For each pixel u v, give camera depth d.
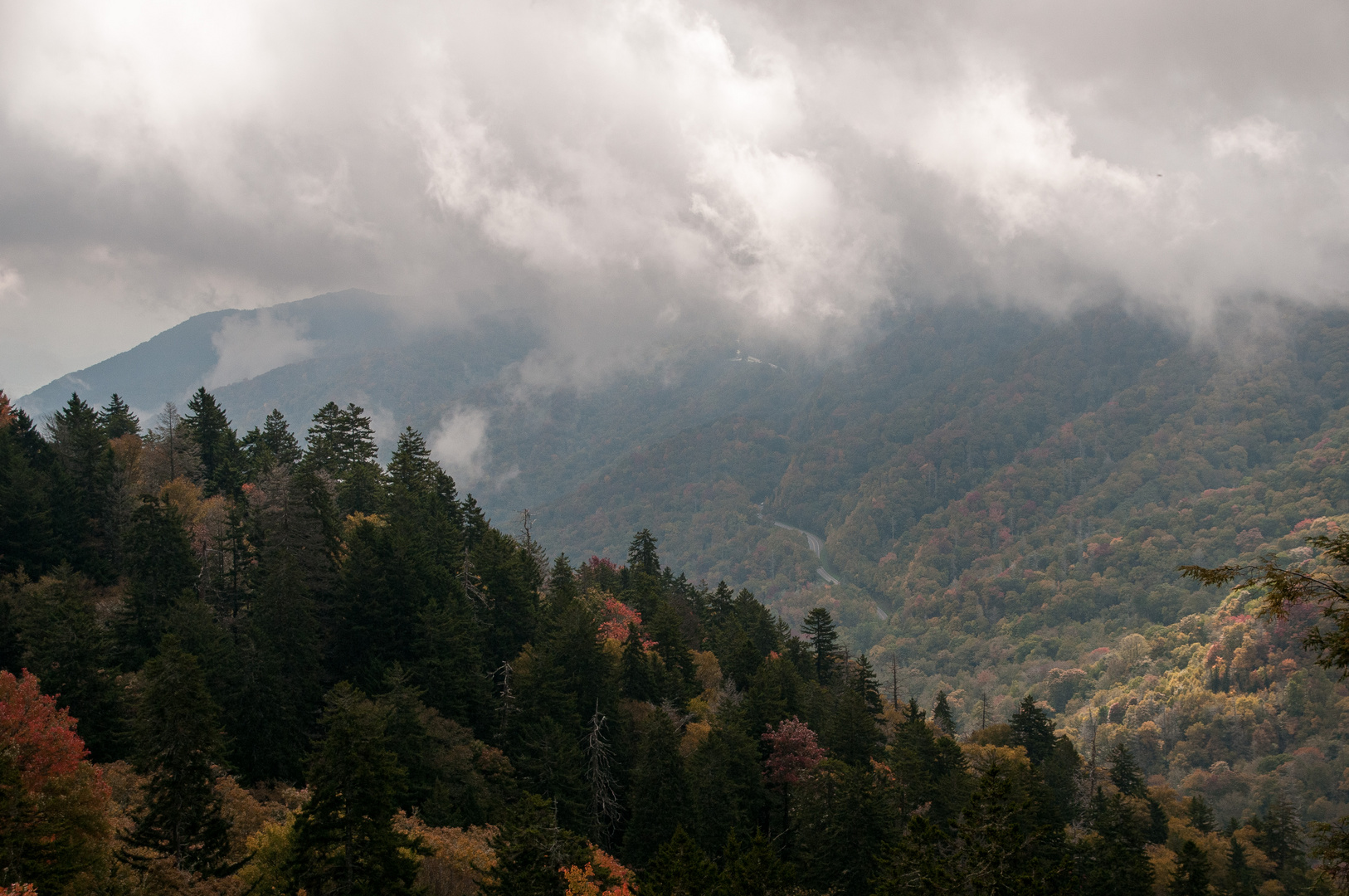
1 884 31.38
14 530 72.75
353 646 69.38
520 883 39.75
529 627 86.56
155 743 38.09
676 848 45.69
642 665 82.50
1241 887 83.69
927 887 37.38
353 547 73.81
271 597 60.09
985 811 38.38
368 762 35.69
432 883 45.59
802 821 61.78
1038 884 37.31
